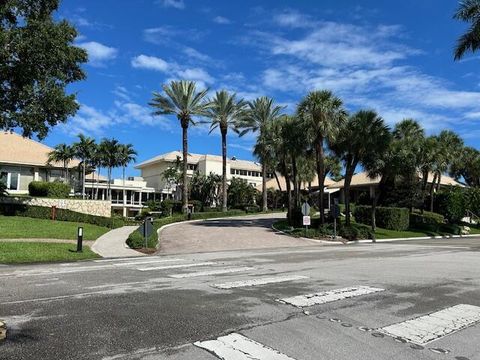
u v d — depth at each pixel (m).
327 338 6.15
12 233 23.77
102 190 71.31
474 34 28.62
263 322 6.94
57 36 25.98
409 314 7.61
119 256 18.42
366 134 32.97
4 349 5.50
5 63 25.16
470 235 45.16
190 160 85.00
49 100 27.08
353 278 11.62
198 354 5.41
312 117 32.59
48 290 9.45
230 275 12.06
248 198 71.12
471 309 8.05
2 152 45.97
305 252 20.73
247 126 52.06
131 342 5.84
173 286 10.11
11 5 24.64
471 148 64.44
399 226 41.38
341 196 63.00
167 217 42.66
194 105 44.75
